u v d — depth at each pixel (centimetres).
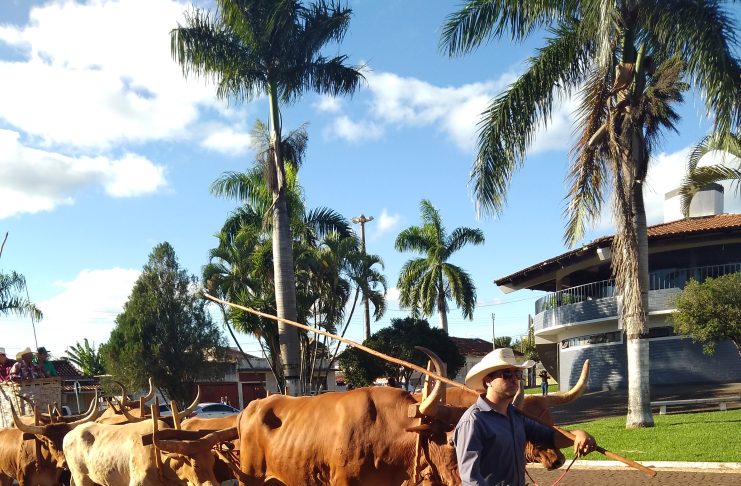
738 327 2178
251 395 4981
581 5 1703
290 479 708
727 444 1474
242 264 3262
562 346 3806
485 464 467
